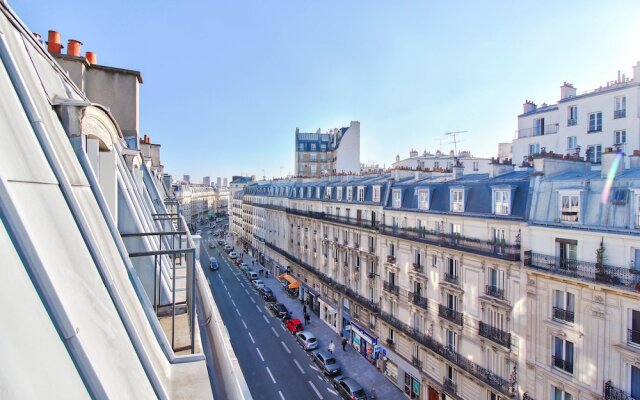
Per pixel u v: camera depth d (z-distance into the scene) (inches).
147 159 792.3
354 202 1487.5
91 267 128.6
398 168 1307.8
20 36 177.5
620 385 608.7
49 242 105.4
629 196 607.8
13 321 76.3
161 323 257.1
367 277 1396.4
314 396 1170.0
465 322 926.4
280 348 1505.9
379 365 1327.5
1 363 67.9
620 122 1024.9
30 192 107.8
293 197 2294.5
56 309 89.9
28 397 69.3
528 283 759.7
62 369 83.4
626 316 604.4
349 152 3038.9
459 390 962.1
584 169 804.0
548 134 1253.7
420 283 1094.4
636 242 589.3
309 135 3398.1
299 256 2169.0
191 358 176.2
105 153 285.0
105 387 91.6
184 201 4660.4
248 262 3125.0
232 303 2052.2
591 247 653.9
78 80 456.1
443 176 1201.4
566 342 698.8
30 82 159.6
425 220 1073.5
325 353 1368.1
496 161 948.0
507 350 800.9
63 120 184.7
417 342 1080.2
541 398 737.0
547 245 726.5
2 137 104.1
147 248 302.0
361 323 1455.5
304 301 2074.3
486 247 854.5
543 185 755.4
